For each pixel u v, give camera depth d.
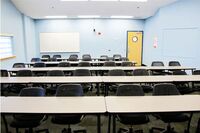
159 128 3.18
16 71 5.32
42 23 10.41
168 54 8.02
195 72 5.11
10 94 4.64
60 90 3.07
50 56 10.19
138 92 3.06
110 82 3.96
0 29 6.28
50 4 7.62
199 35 6.55
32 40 9.90
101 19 10.61
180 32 7.34
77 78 4.37
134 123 2.67
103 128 3.42
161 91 3.11
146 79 4.22
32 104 2.54
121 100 2.71
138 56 11.10
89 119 3.79
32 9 8.12
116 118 2.91
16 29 7.75
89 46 10.74
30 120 2.64
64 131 3.14
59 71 4.86
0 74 4.90
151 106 2.44
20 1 7.23
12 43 7.37
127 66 6.57
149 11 8.78
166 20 8.01
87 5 7.88
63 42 10.59
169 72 5.93
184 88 4.45
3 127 3.42
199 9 6.48
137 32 10.91
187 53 7.08
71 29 10.55
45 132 3.26
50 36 10.51
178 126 3.48
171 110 2.29
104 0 7.24
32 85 4.40
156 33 8.95
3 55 6.50
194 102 2.61
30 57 9.45
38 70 5.52
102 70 5.65
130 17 10.21
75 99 2.77
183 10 7.11
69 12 8.77
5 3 6.69
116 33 10.80
